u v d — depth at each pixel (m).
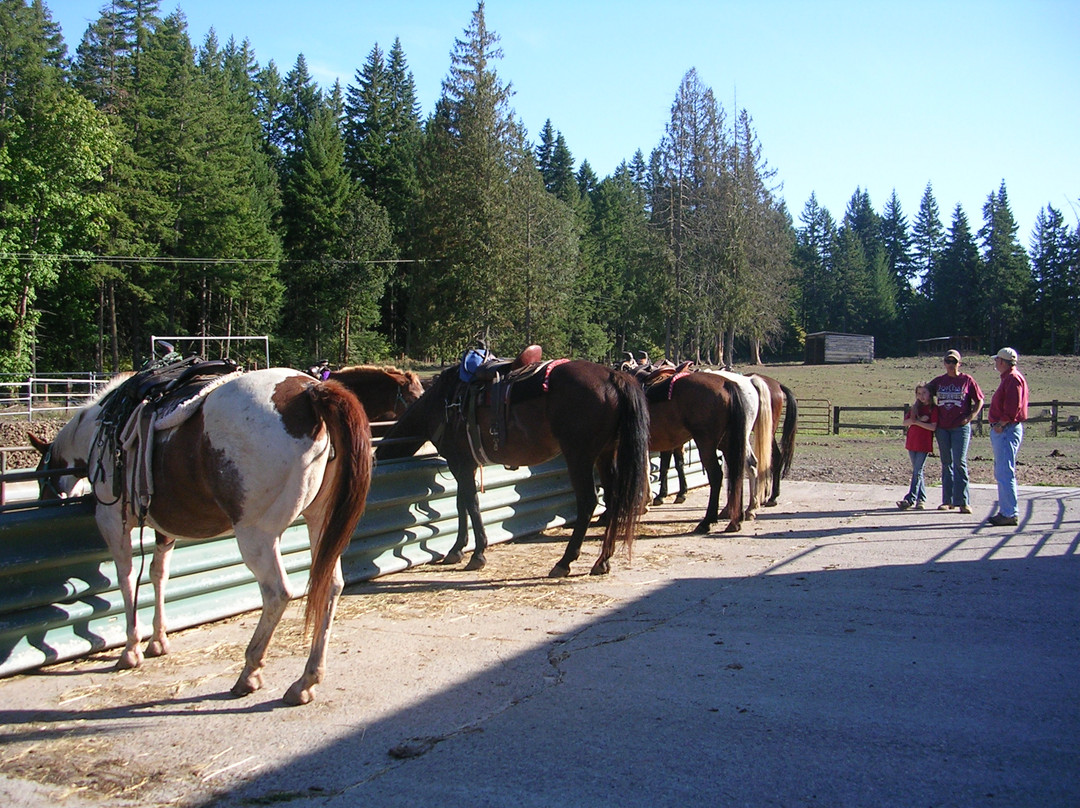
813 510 10.03
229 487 4.06
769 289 55.38
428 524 7.29
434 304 46.38
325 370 9.48
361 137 68.06
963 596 5.91
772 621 5.40
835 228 107.38
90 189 39.50
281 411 4.08
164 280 43.50
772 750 3.46
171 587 5.25
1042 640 4.89
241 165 49.72
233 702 4.12
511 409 6.88
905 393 38.09
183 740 3.69
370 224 53.22
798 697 4.05
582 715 3.88
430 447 9.62
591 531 9.01
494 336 45.47
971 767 3.27
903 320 97.50
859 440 21.02
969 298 89.88
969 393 9.43
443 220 45.69
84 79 44.22
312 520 4.50
